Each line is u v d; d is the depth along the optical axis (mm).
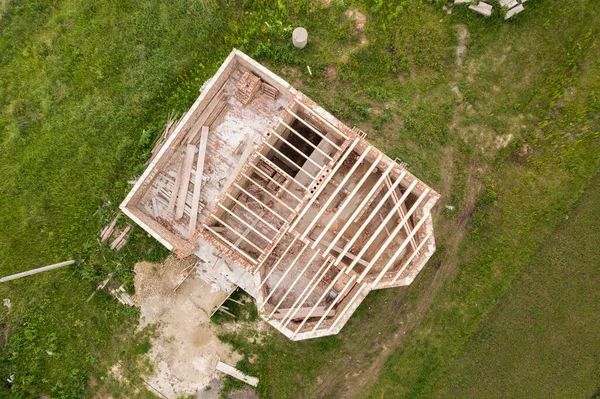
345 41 10117
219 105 9633
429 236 8031
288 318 8984
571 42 9820
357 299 8086
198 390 10289
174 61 10367
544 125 9898
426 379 10086
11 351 10453
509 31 9852
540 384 10047
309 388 10242
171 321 10375
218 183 9773
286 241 9852
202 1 10133
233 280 9758
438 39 9953
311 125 9289
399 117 10078
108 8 10484
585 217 9945
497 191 10031
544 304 10039
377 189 8234
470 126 10023
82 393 10484
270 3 10188
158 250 10242
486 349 10109
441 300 10125
